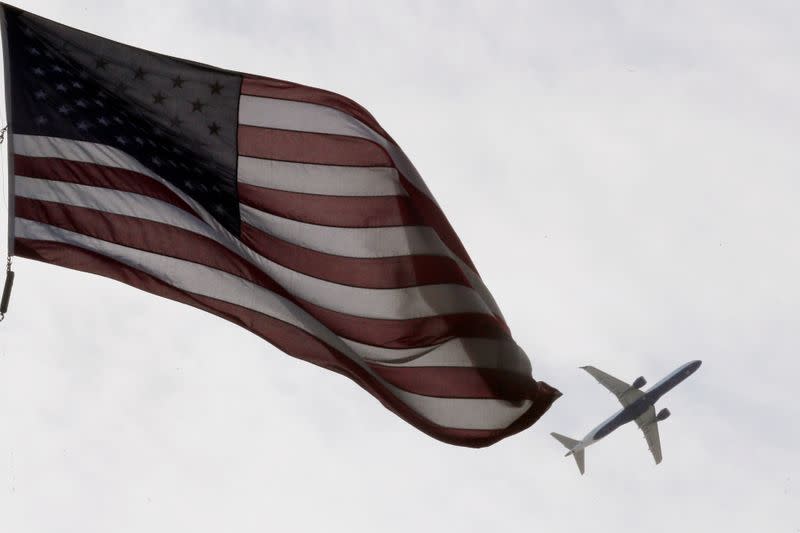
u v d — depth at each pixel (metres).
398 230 72.94
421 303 73.12
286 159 72.81
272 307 72.12
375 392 74.25
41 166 71.44
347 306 72.88
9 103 71.75
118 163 72.12
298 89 73.44
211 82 73.25
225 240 72.19
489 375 74.62
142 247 71.25
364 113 74.00
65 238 70.69
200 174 72.75
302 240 72.62
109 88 72.62
